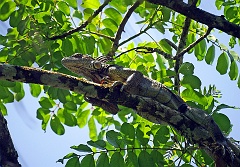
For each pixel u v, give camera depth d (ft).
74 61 31.78
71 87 27.86
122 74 31.14
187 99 31.50
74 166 28.53
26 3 34.12
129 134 29.86
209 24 31.45
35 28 33.45
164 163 29.99
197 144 30.30
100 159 28.94
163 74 33.19
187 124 28.66
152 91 30.78
